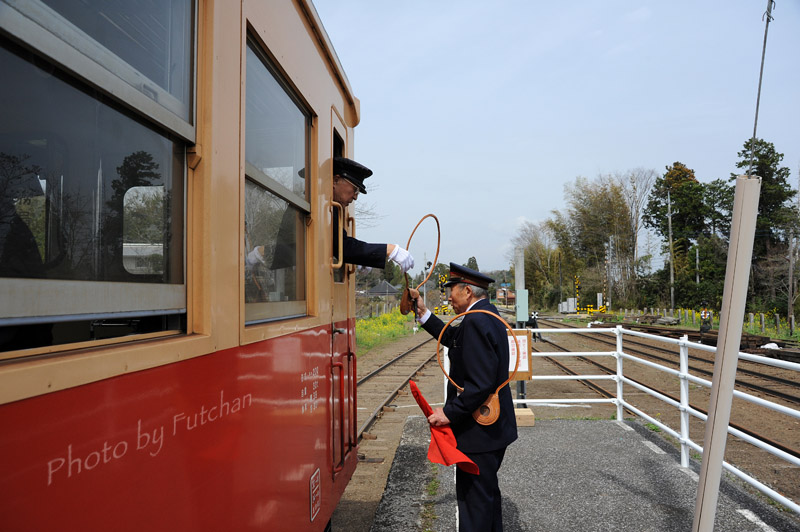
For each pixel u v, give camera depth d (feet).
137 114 4.59
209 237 5.53
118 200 4.51
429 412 10.33
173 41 5.11
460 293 11.25
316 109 10.41
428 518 14.14
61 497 3.32
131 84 4.40
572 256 218.59
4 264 3.59
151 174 4.90
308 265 10.01
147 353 4.26
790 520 13.24
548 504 14.65
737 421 26.66
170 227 5.16
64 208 4.02
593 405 30.96
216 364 5.56
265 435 6.92
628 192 190.70
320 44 10.78
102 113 4.28
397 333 99.19
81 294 3.90
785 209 131.23
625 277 186.91
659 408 29.86
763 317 83.10
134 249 4.69
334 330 11.57
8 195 3.61
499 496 11.07
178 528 4.68
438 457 9.95
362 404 31.60
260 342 6.86
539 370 46.57
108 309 4.18
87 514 3.54
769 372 44.80
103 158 4.32
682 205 187.73
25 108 3.64
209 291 5.46
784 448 21.16
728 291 6.49
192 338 5.05
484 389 9.87
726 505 14.10
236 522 5.92
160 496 4.41
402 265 12.03
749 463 19.76
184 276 5.34
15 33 3.20
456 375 10.94
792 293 121.80
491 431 10.30
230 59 6.16
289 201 8.75
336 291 12.06
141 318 4.85
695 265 165.99
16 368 3.02
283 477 7.61
